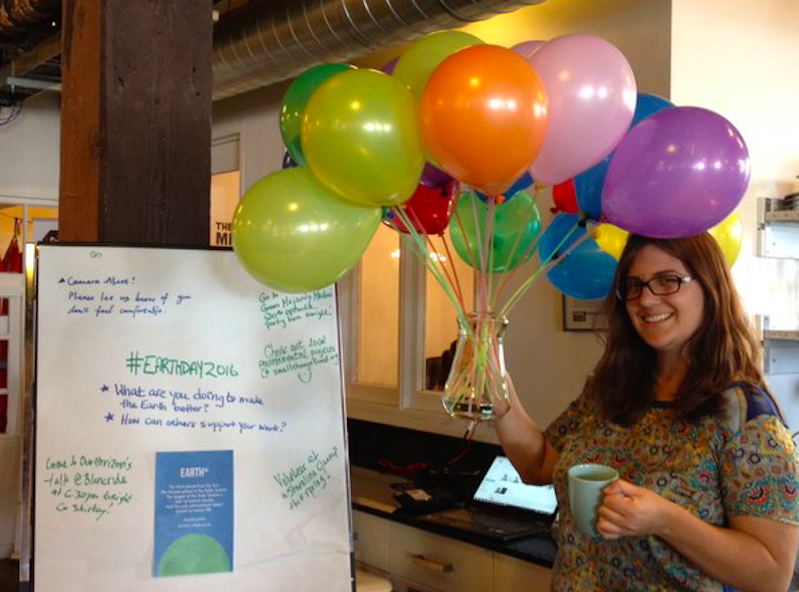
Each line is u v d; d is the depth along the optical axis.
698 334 1.59
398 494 3.06
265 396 1.79
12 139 5.19
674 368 1.65
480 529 2.74
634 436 1.65
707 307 1.59
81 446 1.67
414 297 3.72
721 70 2.88
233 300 1.80
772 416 1.51
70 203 1.96
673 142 1.43
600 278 1.92
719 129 1.45
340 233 1.49
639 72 2.80
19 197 5.23
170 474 1.71
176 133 1.90
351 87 1.39
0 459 5.07
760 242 2.99
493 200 1.49
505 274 1.91
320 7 2.77
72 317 1.70
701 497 1.53
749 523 1.47
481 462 3.35
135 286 1.75
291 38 2.95
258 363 1.80
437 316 3.76
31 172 5.27
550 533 2.73
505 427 1.90
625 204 1.49
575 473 1.54
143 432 1.71
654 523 1.42
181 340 1.76
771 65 3.06
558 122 1.43
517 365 3.18
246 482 1.75
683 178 1.42
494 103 1.28
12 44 3.83
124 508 1.67
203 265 1.80
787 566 1.46
